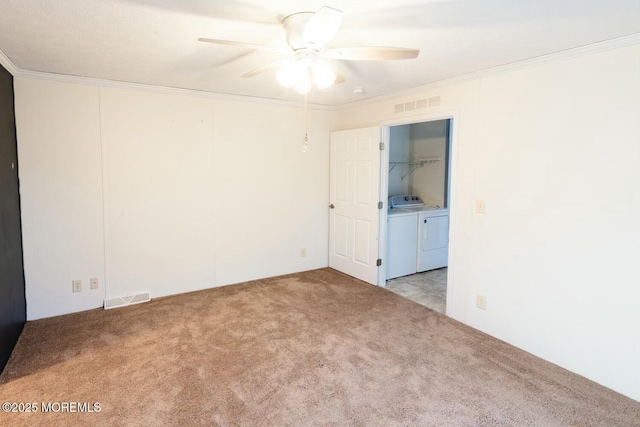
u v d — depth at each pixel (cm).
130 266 375
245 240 443
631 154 222
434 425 201
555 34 217
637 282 223
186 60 278
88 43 240
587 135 241
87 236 350
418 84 349
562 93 252
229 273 436
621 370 232
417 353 278
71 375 245
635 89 219
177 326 321
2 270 255
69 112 332
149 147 373
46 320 331
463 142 323
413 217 485
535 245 274
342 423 202
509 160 288
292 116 461
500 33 217
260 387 234
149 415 206
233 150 423
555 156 259
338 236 490
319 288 426
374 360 267
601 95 233
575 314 253
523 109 276
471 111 315
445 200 533
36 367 254
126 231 369
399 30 213
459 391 231
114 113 353
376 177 425
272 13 192
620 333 232
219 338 300
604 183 235
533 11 187
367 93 394
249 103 428
